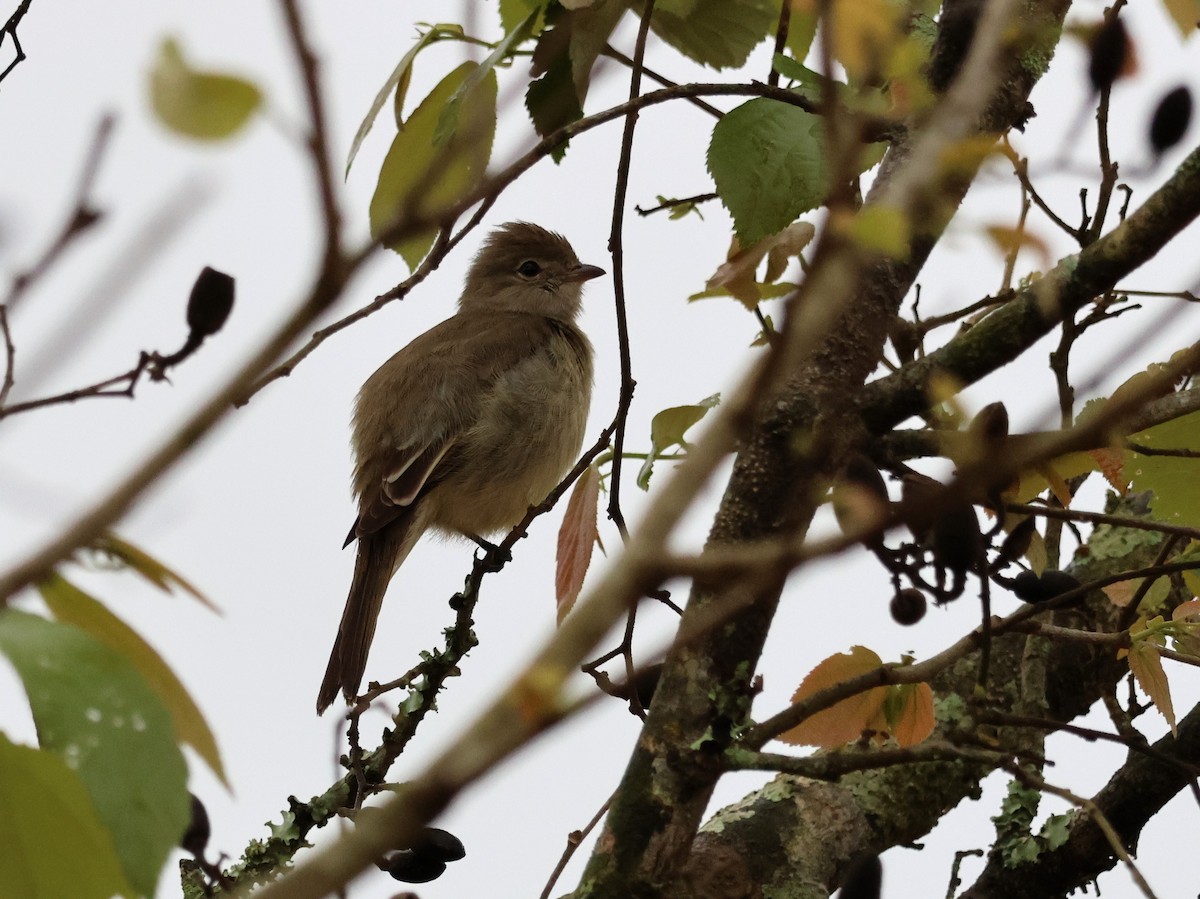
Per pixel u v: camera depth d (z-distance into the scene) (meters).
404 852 6.07
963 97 3.47
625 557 2.39
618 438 6.63
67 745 2.94
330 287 2.54
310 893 2.52
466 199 2.95
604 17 5.86
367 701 7.04
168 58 2.49
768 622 5.61
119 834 2.92
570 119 6.80
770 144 5.48
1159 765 7.63
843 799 7.18
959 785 7.34
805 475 5.60
